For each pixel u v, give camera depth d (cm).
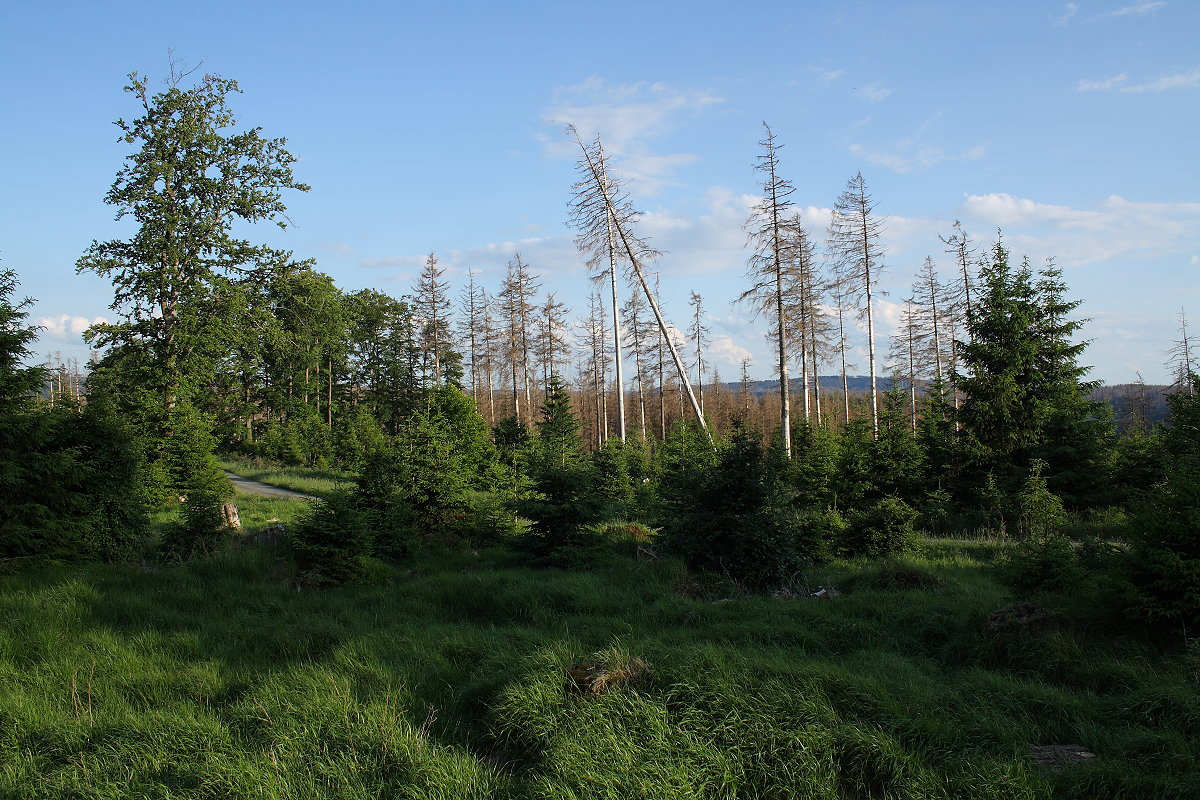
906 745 534
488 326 5109
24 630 820
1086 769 484
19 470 1142
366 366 5747
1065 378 2078
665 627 883
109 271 2512
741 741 518
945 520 1953
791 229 2498
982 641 768
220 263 2720
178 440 2230
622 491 2139
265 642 833
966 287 3444
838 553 1434
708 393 7300
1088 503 1969
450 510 1609
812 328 3259
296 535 1211
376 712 582
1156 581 723
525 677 624
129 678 695
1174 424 1969
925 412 2698
